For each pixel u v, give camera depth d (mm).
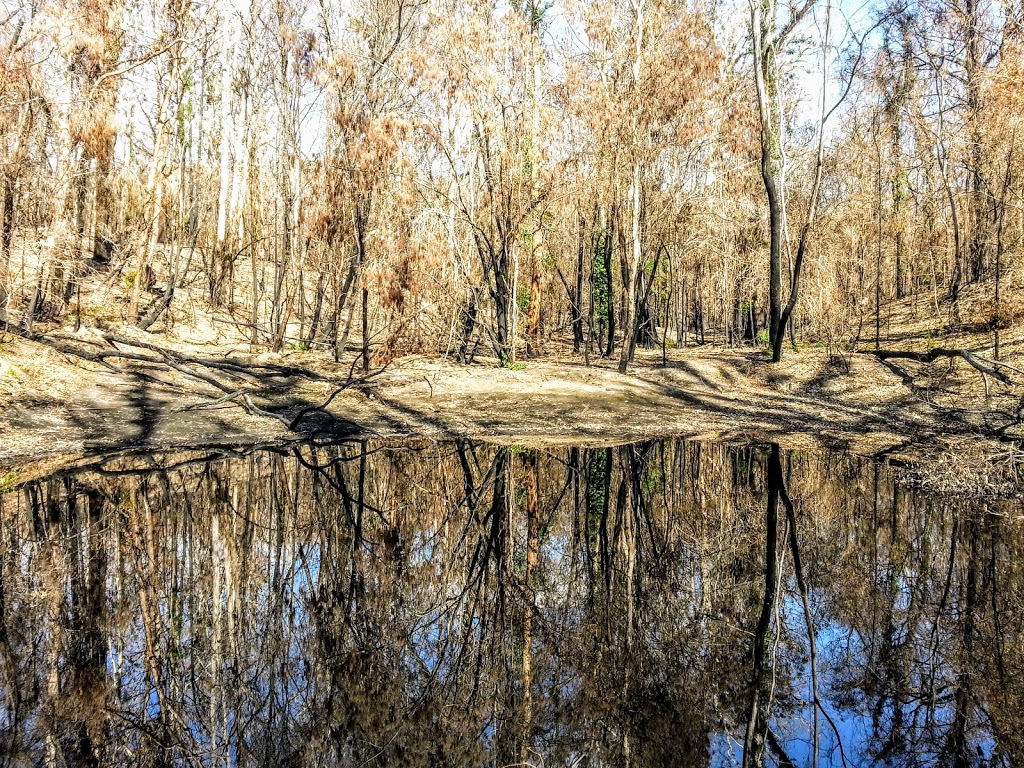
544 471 14844
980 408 18500
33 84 17719
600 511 12547
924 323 28312
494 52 21844
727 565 9703
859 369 23016
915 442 16719
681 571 9633
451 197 23219
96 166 21781
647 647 7473
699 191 26156
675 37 22469
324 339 27391
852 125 31219
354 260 23109
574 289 36156
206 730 5977
